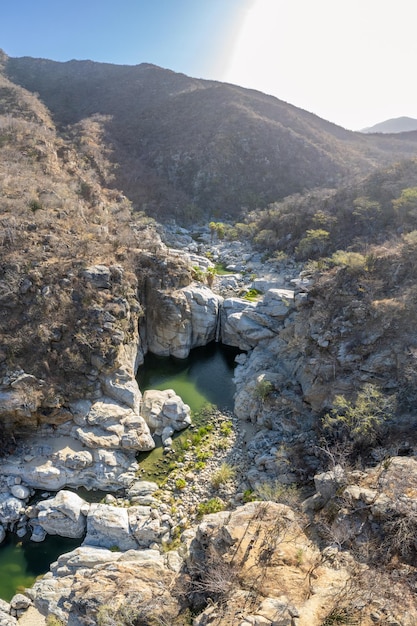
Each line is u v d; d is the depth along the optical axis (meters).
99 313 32.44
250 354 40.28
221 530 15.77
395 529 15.08
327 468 22.95
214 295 44.28
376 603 12.43
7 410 26.27
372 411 23.70
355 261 32.25
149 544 21.31
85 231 41.50
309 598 12.62
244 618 11.93
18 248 34.03
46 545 21.88
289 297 39.09
